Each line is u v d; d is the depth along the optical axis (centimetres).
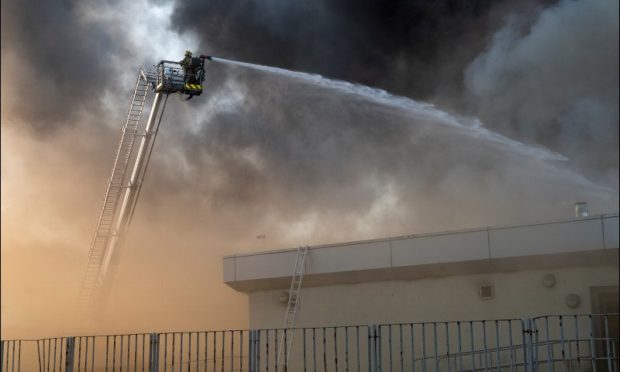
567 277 1694
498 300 1773
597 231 1642
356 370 1939
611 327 1644
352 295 1991
